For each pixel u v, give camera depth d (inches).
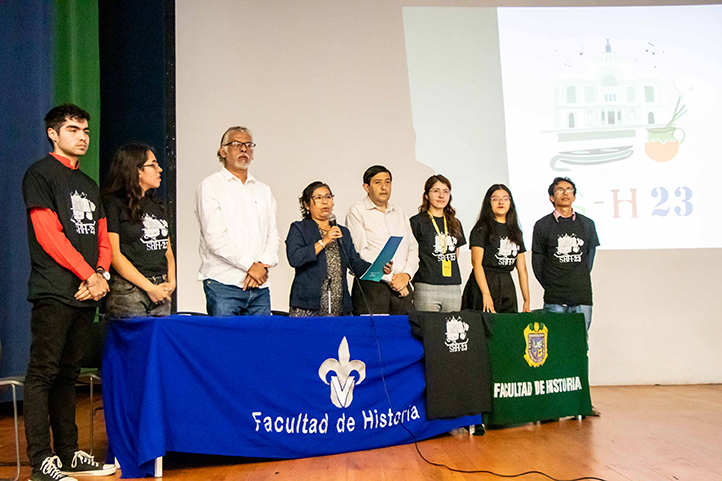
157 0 209.5
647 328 219.6
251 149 126.4
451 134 219.1
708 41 224.8
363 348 114.2
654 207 220.7
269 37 214.1
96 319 140.2
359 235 148.3
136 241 106.1
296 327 106.8
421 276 148.5
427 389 121.3
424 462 103.3
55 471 90.8
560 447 115.1
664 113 222.7
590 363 218.7
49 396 98.3
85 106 198.4
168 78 208.8
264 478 93.4
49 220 92.3
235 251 118.6
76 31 196.1
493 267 152.5
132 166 106.9
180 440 95.6
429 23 220.5
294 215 211.9
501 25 222.7
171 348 96.2
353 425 111.9
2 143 173.5
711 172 222.4
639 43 224.1
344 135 215.3
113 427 100.0
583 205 220.1
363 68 217.3
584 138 221.3
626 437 125.1
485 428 136.3
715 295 220.8
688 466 99.3
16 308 173.3
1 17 174.7
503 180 219.6
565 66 222.7
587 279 164.1
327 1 217.2
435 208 150.7
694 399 183.0
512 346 136.0
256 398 102.2
